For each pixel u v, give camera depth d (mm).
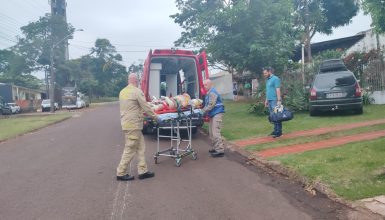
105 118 23266
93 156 9508
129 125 6902
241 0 16906
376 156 7008
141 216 5129
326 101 12867
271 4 17078
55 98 51625
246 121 13891
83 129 16625
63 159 9320
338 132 9789
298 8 31188
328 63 14547
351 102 12695
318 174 6223
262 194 5812
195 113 8570
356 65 16516
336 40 28266
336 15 33625
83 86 73188
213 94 8578
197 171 7426
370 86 15930
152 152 9656
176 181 6785
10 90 49188
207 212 5176
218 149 8672
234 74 34469
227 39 17219
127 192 6230
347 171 6246
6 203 5895
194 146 10344
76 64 61031
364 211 4727
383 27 9305
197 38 18141
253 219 4871
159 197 5906
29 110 50625
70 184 6867
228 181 6621
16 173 7973
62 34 56188
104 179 7117
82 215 5246
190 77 12609
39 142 12867
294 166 6859
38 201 5938
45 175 7660
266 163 7418
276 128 10008
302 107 15000
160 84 12344
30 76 69438
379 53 15891
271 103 10117
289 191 5883
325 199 5367
